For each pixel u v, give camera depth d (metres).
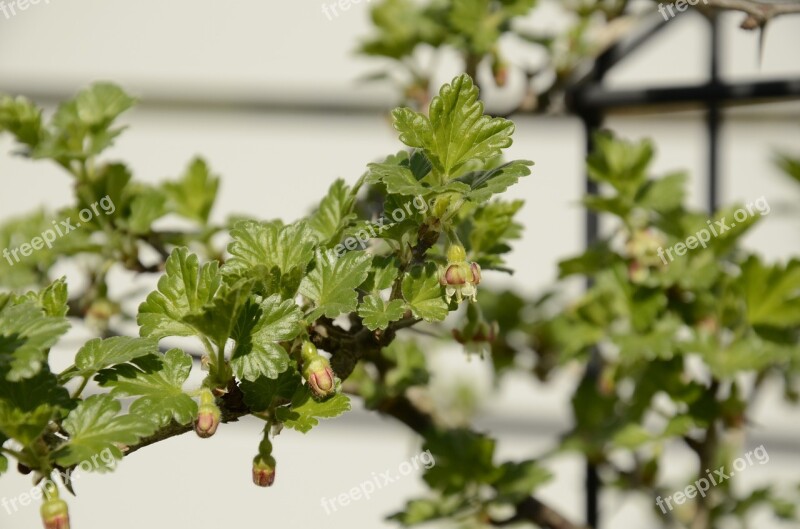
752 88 0.85
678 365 0.79
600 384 0.90
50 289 0.67
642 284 0.79
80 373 0.65
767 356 0.78
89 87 0.79
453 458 0.79
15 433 0.64
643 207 0.80
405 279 0.66
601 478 0.89
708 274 0.79
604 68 0.90
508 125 0.66
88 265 0.82
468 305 0.73
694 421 0.79
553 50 0.86
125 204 0.80
